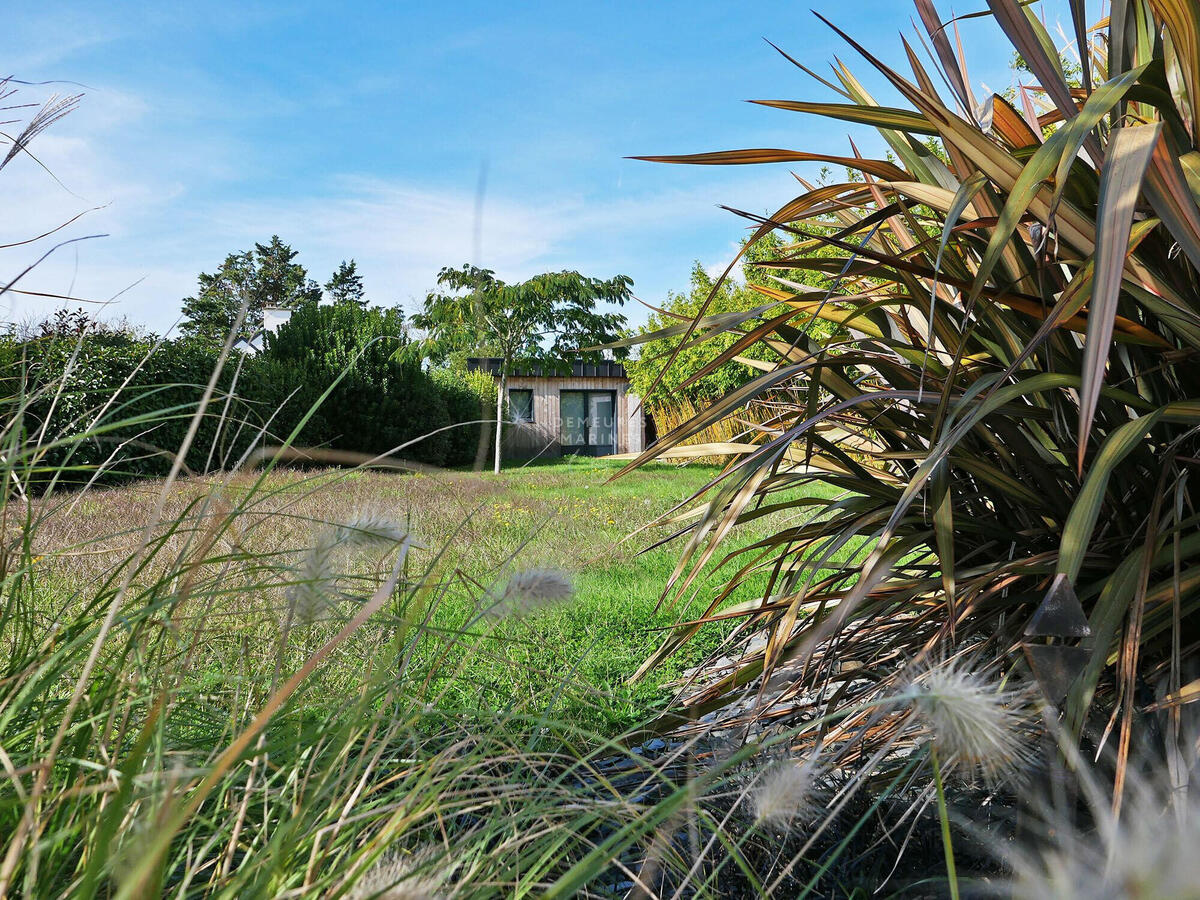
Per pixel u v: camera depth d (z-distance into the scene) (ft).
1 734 3.22
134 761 2.37
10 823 3.37
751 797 4.48
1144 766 4.56
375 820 3.80
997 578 5.49
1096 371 3.54
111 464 4.33
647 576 15.03
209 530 3.57
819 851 5.38
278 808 4.03
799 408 8.09
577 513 22.59
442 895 3.19
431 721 5.61
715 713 7.09
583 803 3.91
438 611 7.26
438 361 61.41
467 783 4.79
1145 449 5.29
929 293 5.95
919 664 4.78
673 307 73.61
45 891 2.95
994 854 4.72
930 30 6.56
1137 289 4.74
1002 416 5.43
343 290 162.20
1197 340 4.72
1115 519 5.63
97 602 3.98
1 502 3.86
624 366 71.05
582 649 9.53
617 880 5.13
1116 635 4.85
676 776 5.96
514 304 57.26
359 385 57.06
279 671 4.06
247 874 2.75
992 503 6.34
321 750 4.21
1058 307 4.31
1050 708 4.21
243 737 2.28
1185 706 4.47
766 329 6.04
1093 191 5.13
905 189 5.49
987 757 3.16
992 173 4.91
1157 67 4.47
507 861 4.02
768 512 6.48
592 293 62.13
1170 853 2.03
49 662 3.40
